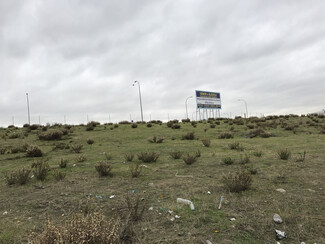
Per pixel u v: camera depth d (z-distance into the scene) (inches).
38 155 472.4
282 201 167.3
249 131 919.0
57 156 464.1
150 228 129.4
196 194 191.6
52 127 1111.0
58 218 150.2
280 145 524.7
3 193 213.0
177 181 239.5
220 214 146.6
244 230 124.3
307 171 259.8
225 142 624.1
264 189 198.8
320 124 1107.3
